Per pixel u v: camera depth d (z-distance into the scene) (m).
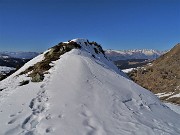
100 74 23.48
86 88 19.73
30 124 13.85
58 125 13.91
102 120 15.48
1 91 21.06
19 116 14.62
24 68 29.08
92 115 15.88
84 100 17.72
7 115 14.77
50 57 28.92
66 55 27.97
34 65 27.56
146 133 14.78
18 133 12.54
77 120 14.85
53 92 18.69
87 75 22.34
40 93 18.50
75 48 31.58
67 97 17.83
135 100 20.50
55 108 16.09
